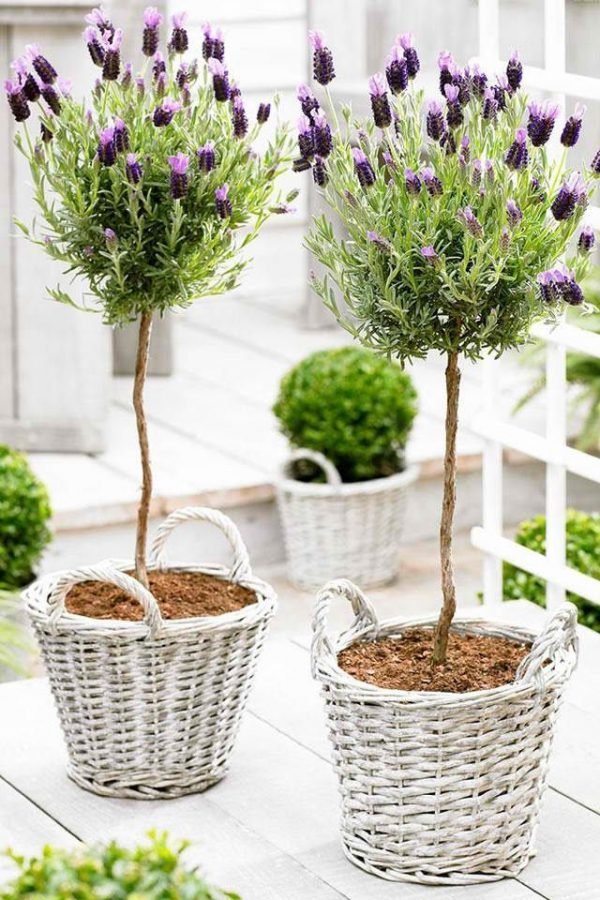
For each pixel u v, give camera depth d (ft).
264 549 18.92
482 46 12.50
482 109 8.60
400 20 24.39
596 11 20.16
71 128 9.45
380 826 8.87
